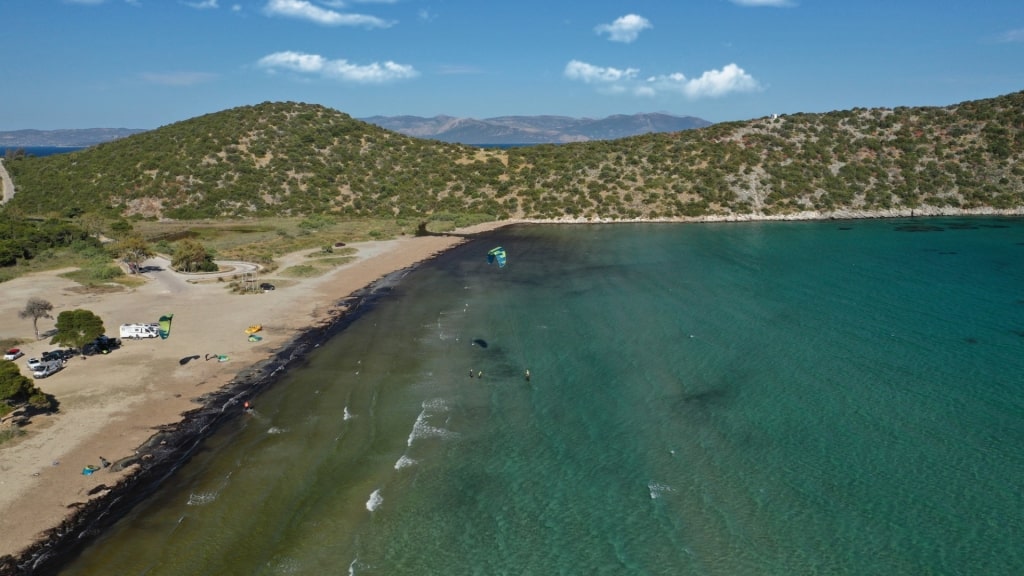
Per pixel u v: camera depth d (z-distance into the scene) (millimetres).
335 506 30328
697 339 52375
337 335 55500
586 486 31766
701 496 30703
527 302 65688
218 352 50562
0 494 30406
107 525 28688
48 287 69875
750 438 35906
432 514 29766
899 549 26656
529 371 46625
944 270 74875
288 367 47906
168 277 76688
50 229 95125
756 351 49156
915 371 44094
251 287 71438
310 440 36500
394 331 56531
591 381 44562
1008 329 52281
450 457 34719
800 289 67812
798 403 39906
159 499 30688
